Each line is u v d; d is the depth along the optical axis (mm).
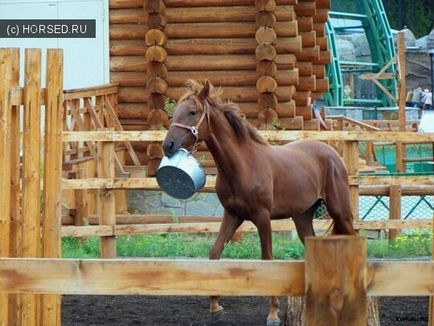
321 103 51062
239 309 13078
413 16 77625
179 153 11539
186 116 11617
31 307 9844
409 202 21500
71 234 15992
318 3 22984
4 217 9641
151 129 19734
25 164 9898
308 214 13281
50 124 10086
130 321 12281
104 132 15844
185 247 17062
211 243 17281
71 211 16875
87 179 15953
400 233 18141
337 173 13125
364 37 62281
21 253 9938
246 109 19656
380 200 19641
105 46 20328
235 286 6238
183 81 19781
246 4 19547
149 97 19797
